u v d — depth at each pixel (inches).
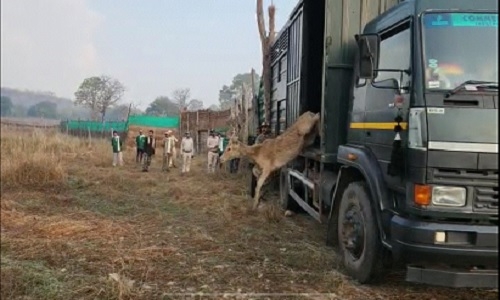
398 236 169.2
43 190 462.6
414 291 198.8
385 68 196.7
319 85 325.1
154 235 296.2
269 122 482.6
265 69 492.4
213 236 294.8
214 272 223.3
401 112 176.7
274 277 215.9
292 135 330.0
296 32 346.0
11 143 797.2
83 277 213.5
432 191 161.6
